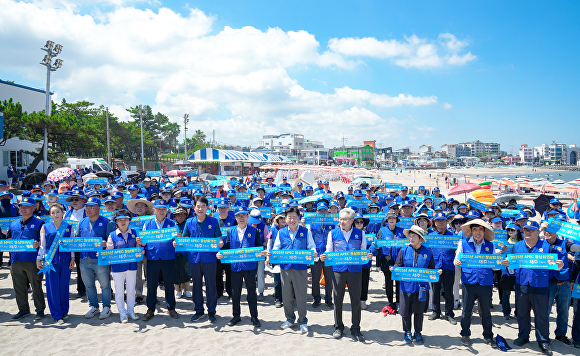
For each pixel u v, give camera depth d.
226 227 7.74
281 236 6.46
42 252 6.38
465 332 5.86
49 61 30.86
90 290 6.82
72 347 5.64
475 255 5.80
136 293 7.72
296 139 160.00
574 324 5.87
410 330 5.96
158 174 19.08
